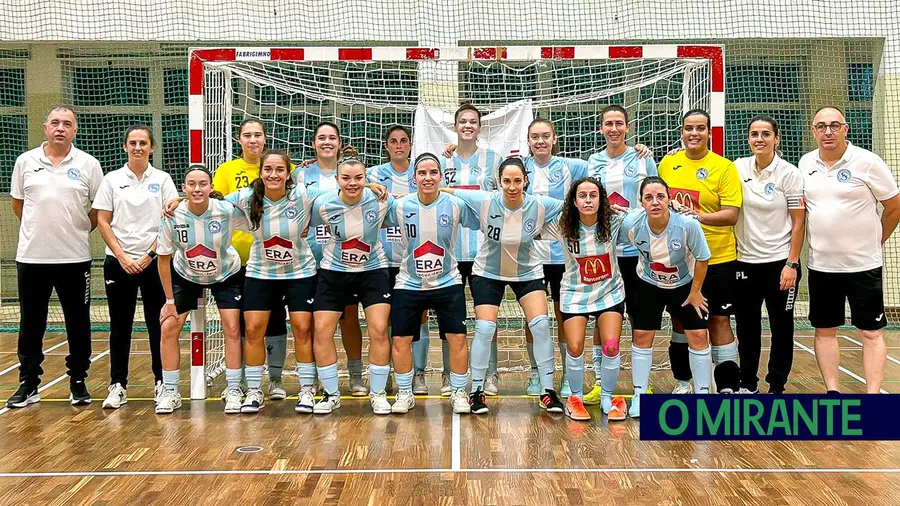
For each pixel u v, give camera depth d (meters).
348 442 4.59
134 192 5.37
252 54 5.90
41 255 5.30
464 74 8.44
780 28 9.70
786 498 3.69
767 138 5.14
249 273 5.28
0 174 10.35
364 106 8.51
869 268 4.96
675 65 7.18
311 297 5.31
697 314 5.03
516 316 9.52
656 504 3.62
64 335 9.09
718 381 5.36
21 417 5.20
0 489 3.83
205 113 6.09
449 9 9.62
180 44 10.12
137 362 7.44
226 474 4.04
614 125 5.43
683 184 5.30
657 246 4.90
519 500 3.67
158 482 3.92
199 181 5.07
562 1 9.60
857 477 3.97
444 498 3.70
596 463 4.20
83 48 10.25
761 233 5.23
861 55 9.84
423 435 4.73
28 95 10.29
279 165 5.03
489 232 5.09
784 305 5.25
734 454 4.35
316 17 9.80
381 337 5.25
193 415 5.25
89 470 4.11
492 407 5.44
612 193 5.50
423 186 4.99
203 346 5.77
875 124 9.84
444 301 5.20
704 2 9.68
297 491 3.79
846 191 4.96
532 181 5.60
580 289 5.11
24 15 9.91
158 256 5.13
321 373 5.30
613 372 5.13
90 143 10.36
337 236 5.12
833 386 5.04
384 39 9.72
